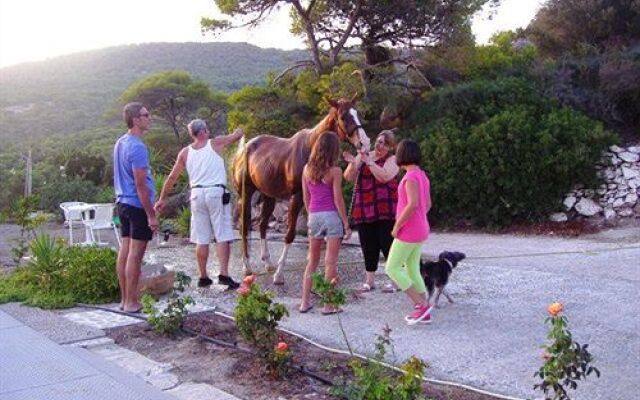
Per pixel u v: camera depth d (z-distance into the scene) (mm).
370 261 7309
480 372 4656
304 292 6473
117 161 6422
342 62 16562
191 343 5492
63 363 4734
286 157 7852
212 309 6633
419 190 5848
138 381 4363
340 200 6270
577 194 12188
